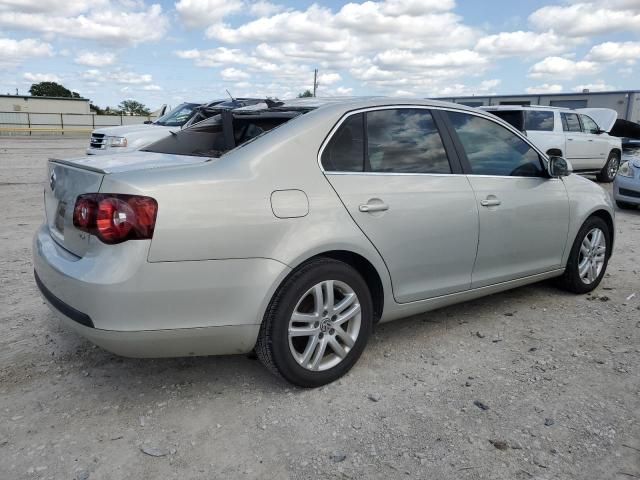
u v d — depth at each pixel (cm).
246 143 326
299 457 273
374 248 345
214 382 345
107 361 370
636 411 316
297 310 322
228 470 264
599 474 263
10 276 538
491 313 466
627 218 938
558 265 484
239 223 294
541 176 462
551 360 379
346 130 350
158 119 1310
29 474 258
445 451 279
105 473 260
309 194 321
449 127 404
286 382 340
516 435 292
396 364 371
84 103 5306
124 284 273
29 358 371
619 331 430
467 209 392
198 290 288
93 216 283
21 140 3155
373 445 283
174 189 283
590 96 2922
